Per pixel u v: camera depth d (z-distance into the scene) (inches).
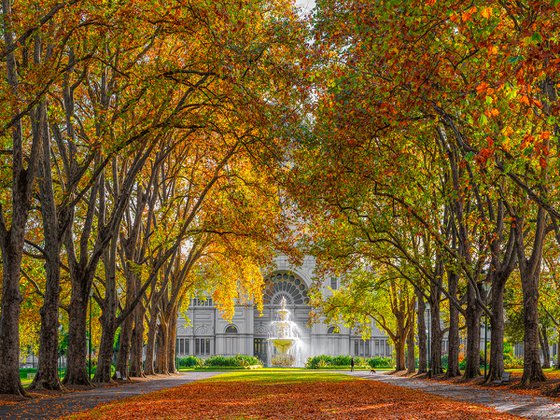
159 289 2156.7
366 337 2667.3
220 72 943.7
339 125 861.8
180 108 1080.2
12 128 1005.8
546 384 1107.3
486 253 1320.1
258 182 1353.3
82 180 1315.2
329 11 890.7
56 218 1167.6
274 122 940.0
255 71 903.7
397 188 1023.6
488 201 1268.5
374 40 750.5
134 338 1865.2
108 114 1123.3
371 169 979.9
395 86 765.9
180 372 2613.2
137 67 987.3
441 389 1190.3
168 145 1461.6
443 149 1224.8
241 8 856.3
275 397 981.2
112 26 880.3
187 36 968.3
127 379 1611.7
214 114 1139.9
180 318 4173.2
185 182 1984.5
